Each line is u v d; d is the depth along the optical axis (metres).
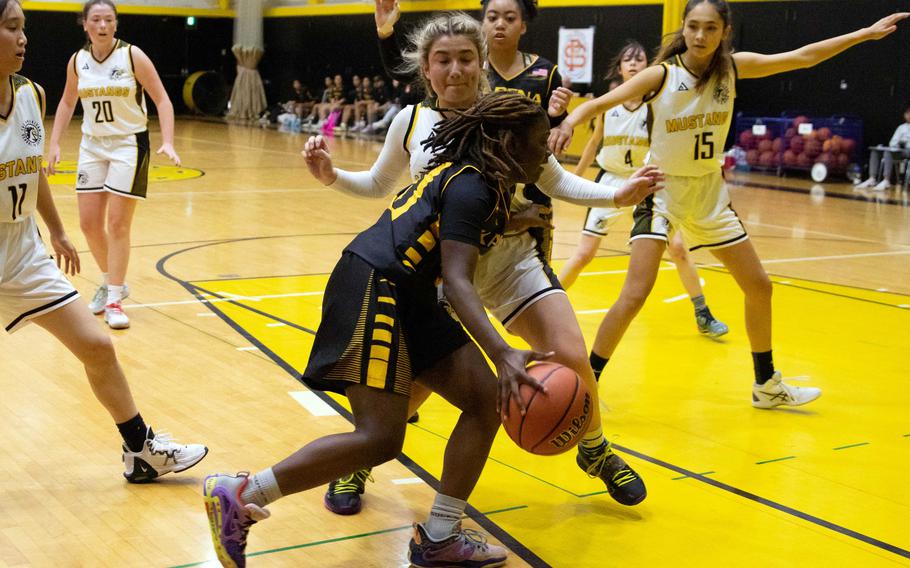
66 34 26.98
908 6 15.59
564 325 3.36
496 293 3.46
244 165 16.44
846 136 16.22
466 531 3.18
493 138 2.88
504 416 2.74
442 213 2.84
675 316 6.80
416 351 2.96
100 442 4.09
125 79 6.09
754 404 4.86
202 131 23.61
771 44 17.25
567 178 3.51
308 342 5.73
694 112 4.59
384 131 23.25
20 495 3.54
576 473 3.95
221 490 2.85
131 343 5.61
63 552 3.09
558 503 3.64
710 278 8.15
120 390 3.56
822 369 5.54
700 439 4.38
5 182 3.28
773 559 3.21
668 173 4.66
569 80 19.67
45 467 3.80
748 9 17.39
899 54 15.84
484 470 3.95
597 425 3.53
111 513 3.40
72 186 12.96
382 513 3.50
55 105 27.28
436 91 3.27
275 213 11.23
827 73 16.73
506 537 3.33
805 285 7.86
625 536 3.36
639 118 6.36
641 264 4.57
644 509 3.59
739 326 6.52
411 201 2.99
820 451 4.25
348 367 2.87
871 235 10.61
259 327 6.05
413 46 3.57
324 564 3.08
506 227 3.20
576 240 9.95
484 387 2.99
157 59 28.98
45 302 3.41
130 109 6.11
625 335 6.25
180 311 6.41
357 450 2.86
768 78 17.45
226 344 5.65
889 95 16.06
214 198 12.36
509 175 2.95
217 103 29.09
